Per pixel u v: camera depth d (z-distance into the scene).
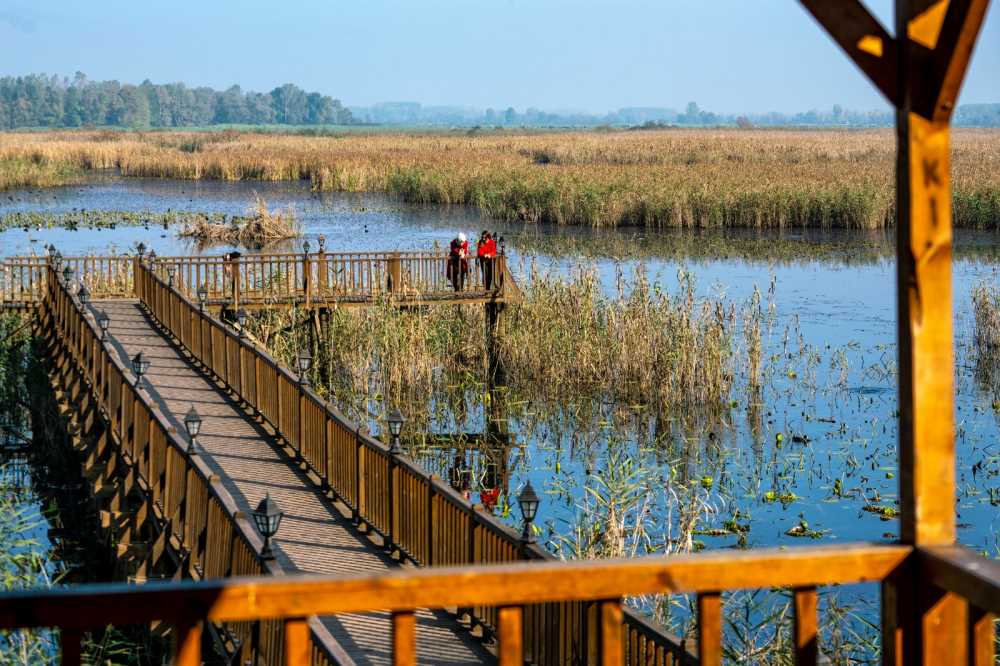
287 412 18.42
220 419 20.30
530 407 27.12
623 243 56.06
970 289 40.09
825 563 4.68
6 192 88.69
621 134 181.38
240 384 21.55
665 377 27.06
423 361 28.39
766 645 12.01
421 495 12.85
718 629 4.62
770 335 33.50
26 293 32.97
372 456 14.41
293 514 15.20
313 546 13.88
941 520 4.78
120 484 18.48
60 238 58.31
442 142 139.75
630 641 8.59
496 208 70.56
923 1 4.67
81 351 24.61
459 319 31.62
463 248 30.73
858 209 61.66
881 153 104.88
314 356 28.97
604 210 64.69
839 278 44.88
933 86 4.70
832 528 18.64
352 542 14.16
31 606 4.11
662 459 22.97
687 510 18.14
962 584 4.50
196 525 13.47
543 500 20.59
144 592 4.20
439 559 12.32
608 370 28.08
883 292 41.41
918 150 4.75
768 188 64.62
